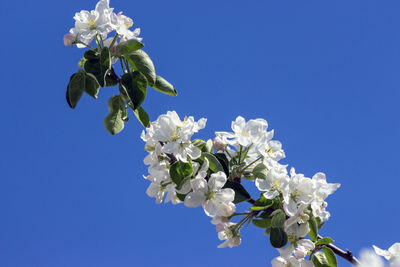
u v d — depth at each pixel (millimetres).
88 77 933
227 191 934
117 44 951
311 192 941
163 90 950
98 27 951
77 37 952
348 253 960
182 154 937
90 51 936
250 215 953
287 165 954
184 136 938
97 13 959
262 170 958
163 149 932
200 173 936
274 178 942
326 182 957
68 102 933
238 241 954
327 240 952
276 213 937
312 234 947
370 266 945
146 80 933
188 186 939
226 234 959
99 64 927
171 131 944
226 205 934
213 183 935
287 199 930
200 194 934
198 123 946
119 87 944
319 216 961
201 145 962
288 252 938
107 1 963
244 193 942
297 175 949
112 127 956
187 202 932
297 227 938
